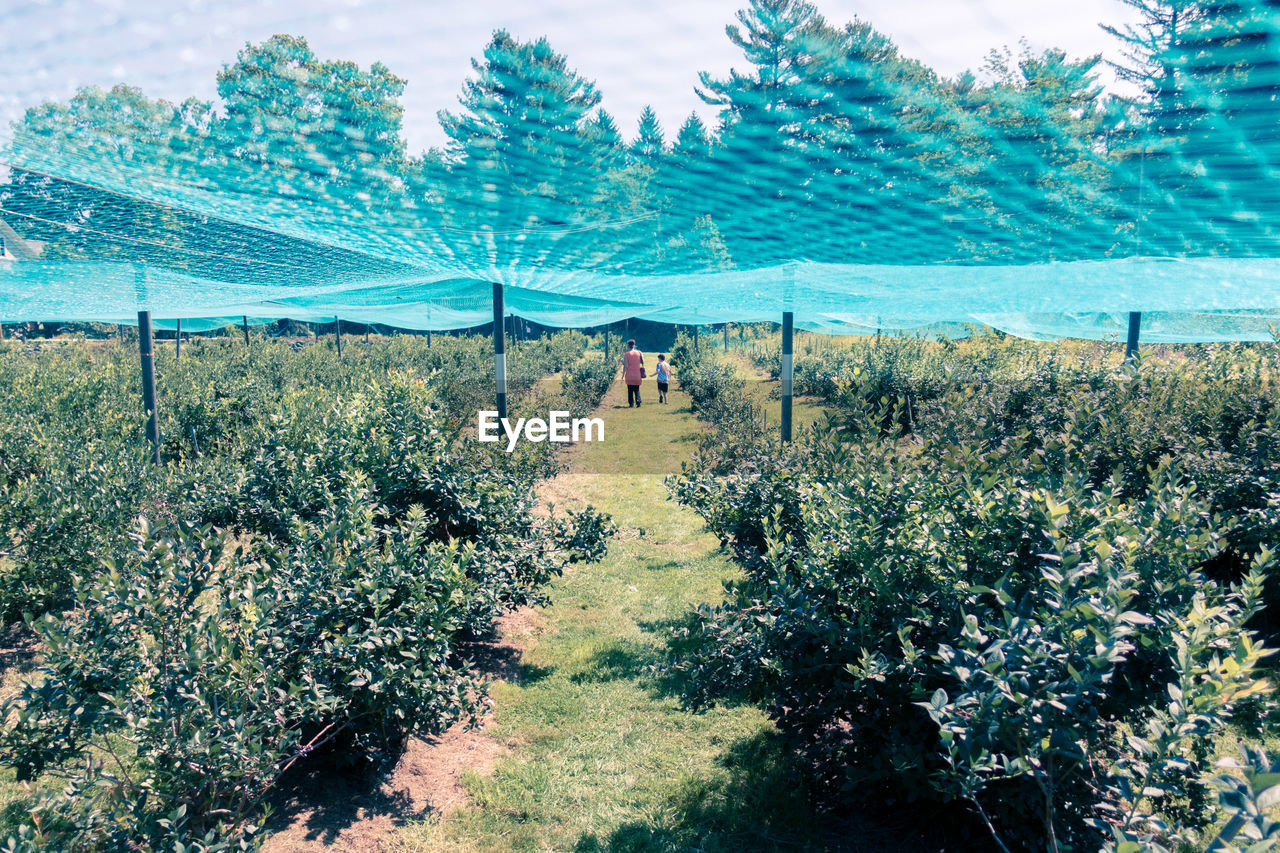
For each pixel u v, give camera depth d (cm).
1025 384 971
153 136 331
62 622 303
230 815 307
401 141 339
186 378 1413
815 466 481
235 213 508
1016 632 246
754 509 490
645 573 744
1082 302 890
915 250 569
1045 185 388
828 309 1093
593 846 358
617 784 408
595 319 2266
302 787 395
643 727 464
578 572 748
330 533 410
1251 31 232
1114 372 908
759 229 506
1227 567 555
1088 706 237
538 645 586
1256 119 292
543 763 429
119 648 302
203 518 561
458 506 546
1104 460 599
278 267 824
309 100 292
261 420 752
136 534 319
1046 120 307
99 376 1150
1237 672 195
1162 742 200
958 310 1066
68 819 304
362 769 413
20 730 289
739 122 327
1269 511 495
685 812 380
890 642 316
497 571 527
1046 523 303
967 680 236
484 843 362
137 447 700
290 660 360
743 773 410
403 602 396
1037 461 434
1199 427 660
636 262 648
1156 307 912
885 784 334
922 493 367
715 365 2122
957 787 264
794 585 373
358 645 352
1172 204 414
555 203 444
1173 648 249
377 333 3931
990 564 310
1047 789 229
